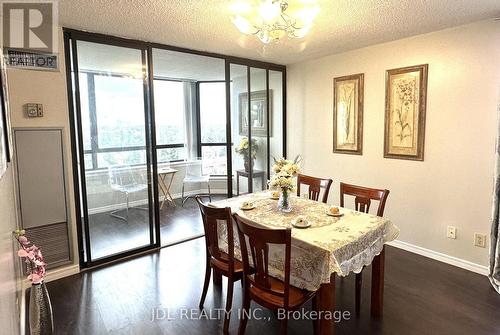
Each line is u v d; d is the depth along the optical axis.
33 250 2.02
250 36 3.21
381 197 2.59
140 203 3.62
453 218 3.18
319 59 4.32
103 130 3.28
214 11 2.49
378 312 2.38
